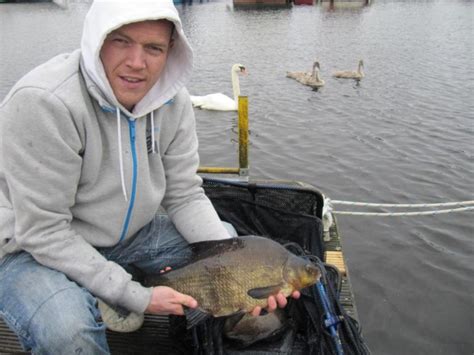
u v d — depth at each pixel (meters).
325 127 12.63
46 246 2.29
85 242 2.43
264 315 2.68
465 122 12.84
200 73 20.92
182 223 2.95
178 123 2.78
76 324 2.14
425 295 6.06
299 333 2.78
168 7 2.26
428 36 30.44
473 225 7.66
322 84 17.58
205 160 10.48
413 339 5.32
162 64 2.38
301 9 54.53
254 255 2.56
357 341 2.63
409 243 7.19
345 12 49.91
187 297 2.44
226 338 2.64
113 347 2.91
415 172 9.67
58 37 30.91
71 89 2.21
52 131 2.16
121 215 2.58
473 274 6.47
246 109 5.11
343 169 9.84
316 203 3.67
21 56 24.00
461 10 50.41
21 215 2.25
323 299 2.62
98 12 2.16
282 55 24.95
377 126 12.66
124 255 2.87
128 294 2.38
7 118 2.17
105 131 2.39
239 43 29.47
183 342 2.82
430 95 15.81
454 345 5.23
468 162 10.15
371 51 25.41
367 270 6.55
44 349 2.16
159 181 2.74
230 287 2.54
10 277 2.32
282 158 10.46
